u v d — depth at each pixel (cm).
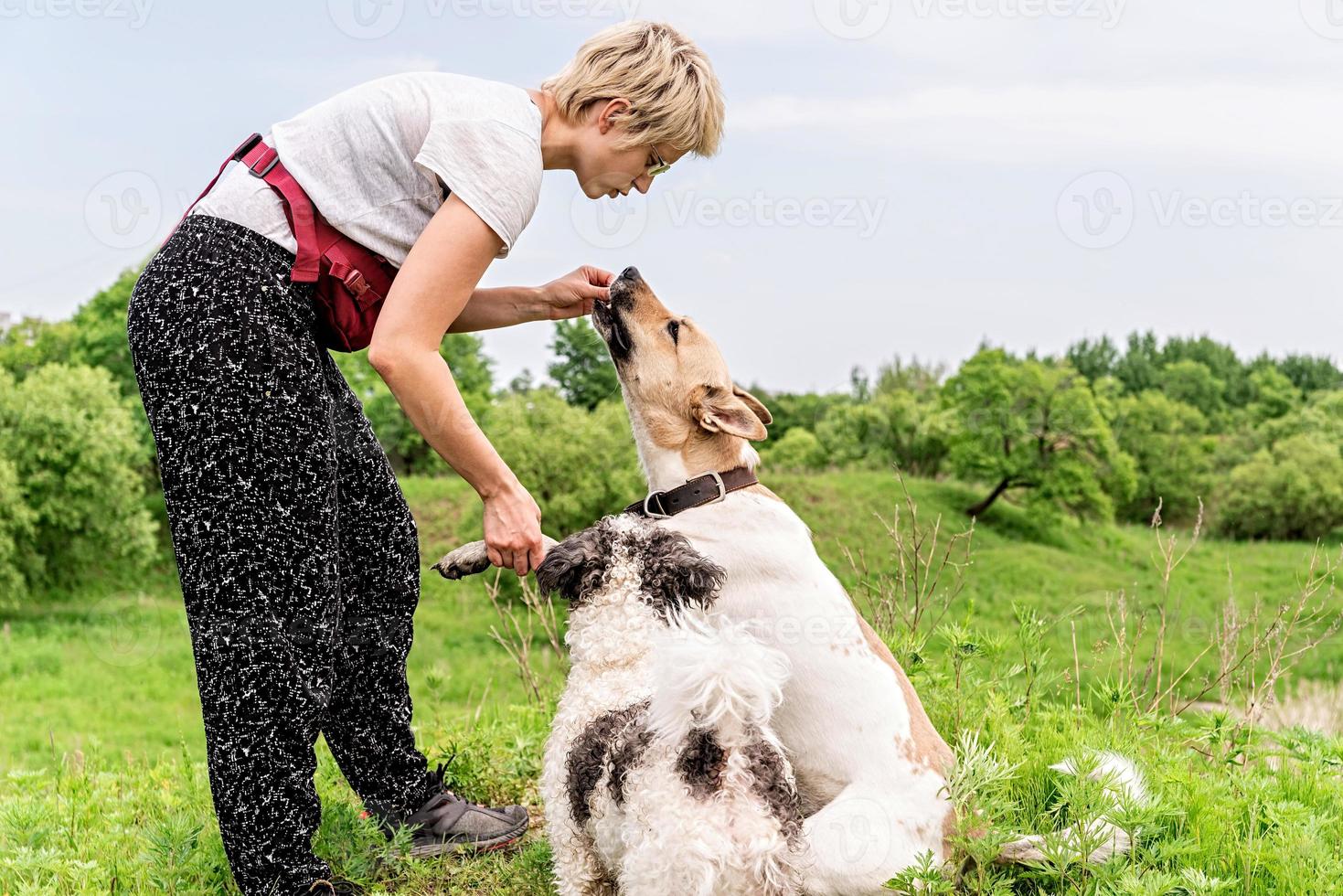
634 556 307
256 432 281
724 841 239
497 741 482
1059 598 2759
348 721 361
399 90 293
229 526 285
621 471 2555
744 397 419
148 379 282
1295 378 6191
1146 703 512
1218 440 4772
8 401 3197
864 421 3781
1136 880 285
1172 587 2917
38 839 378
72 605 3111
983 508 3581
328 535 299
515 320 385
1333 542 3944
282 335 285
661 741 255
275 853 302
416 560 361
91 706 1995
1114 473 3694
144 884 346
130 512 3291
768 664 252
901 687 341
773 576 349
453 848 370
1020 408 3641
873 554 1705
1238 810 350
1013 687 488
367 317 299
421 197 292
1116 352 6175
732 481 375
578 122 312
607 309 389
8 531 3064
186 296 278
